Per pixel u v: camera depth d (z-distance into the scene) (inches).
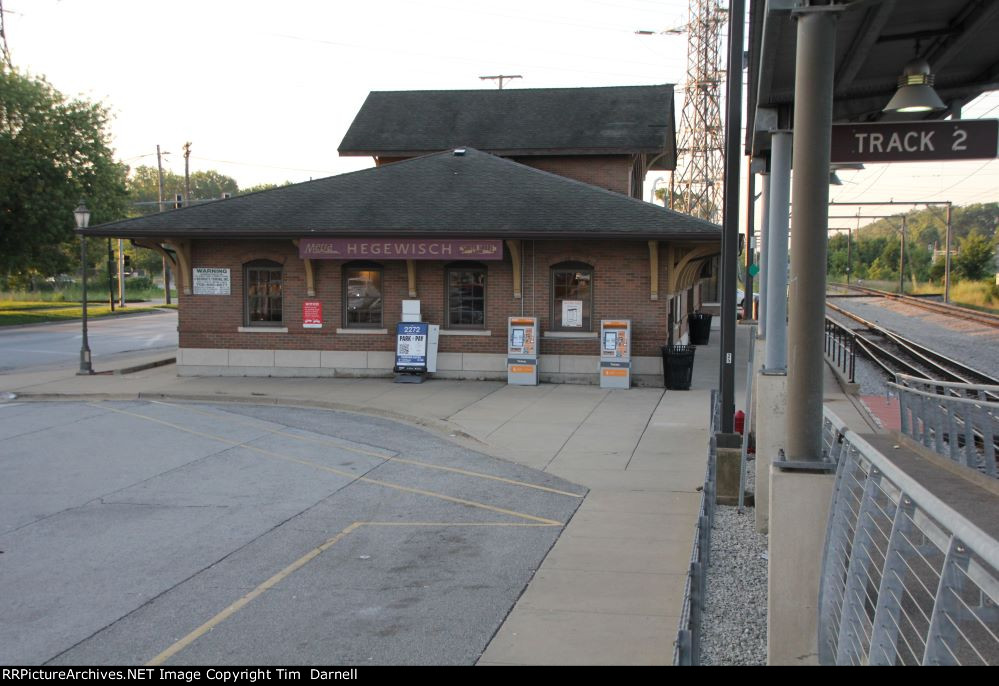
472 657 247.1
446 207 844.0
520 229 794.2
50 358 1170.6
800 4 220.8
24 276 2054.6
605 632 264.8
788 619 209.3
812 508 208.2
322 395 761.0
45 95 1867.6
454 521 394.0
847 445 200.7
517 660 244.2
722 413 454.0
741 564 327.9
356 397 748.6
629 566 328.5
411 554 346.9
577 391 783.7
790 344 216.8
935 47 300.2
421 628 270.5
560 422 634.8
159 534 378.0
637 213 807.7
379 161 1197.1
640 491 446.3
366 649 254.8
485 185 880.9
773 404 368.2
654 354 813.2
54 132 1836.9
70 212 1838.1
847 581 174.2
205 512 412.8
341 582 315.0
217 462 520.1
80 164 1908.2
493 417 654.5
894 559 147.1
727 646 250.2
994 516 351.3
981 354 1252.5
